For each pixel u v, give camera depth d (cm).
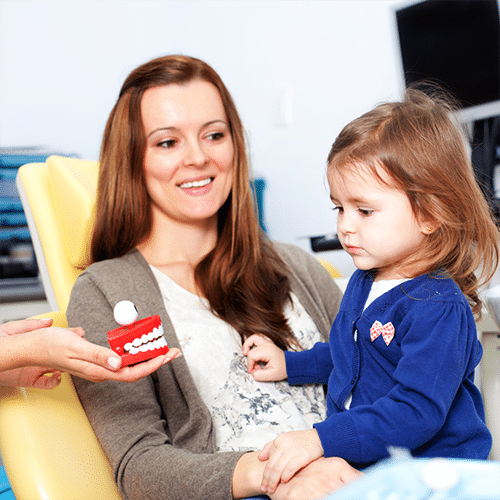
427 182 65
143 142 85
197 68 87
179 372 76
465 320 64
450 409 65
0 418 66
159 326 63
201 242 92
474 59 144
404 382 61
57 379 71
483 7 141
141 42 240
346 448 60
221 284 88
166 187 85
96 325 77
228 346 82
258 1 217
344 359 72
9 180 159
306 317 93
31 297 144
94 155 224
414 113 70
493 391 88
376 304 69
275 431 78
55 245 102
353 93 193
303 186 212
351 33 191
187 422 75
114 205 88
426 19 153
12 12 204
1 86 201
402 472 33
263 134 224
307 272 99
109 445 69
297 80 209
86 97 222
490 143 145
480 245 71
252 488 59
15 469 62
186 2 244
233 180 92
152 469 64
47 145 211
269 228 226
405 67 161
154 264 90
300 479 58
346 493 32
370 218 67
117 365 58
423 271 68
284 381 84
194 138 84
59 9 215
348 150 68
